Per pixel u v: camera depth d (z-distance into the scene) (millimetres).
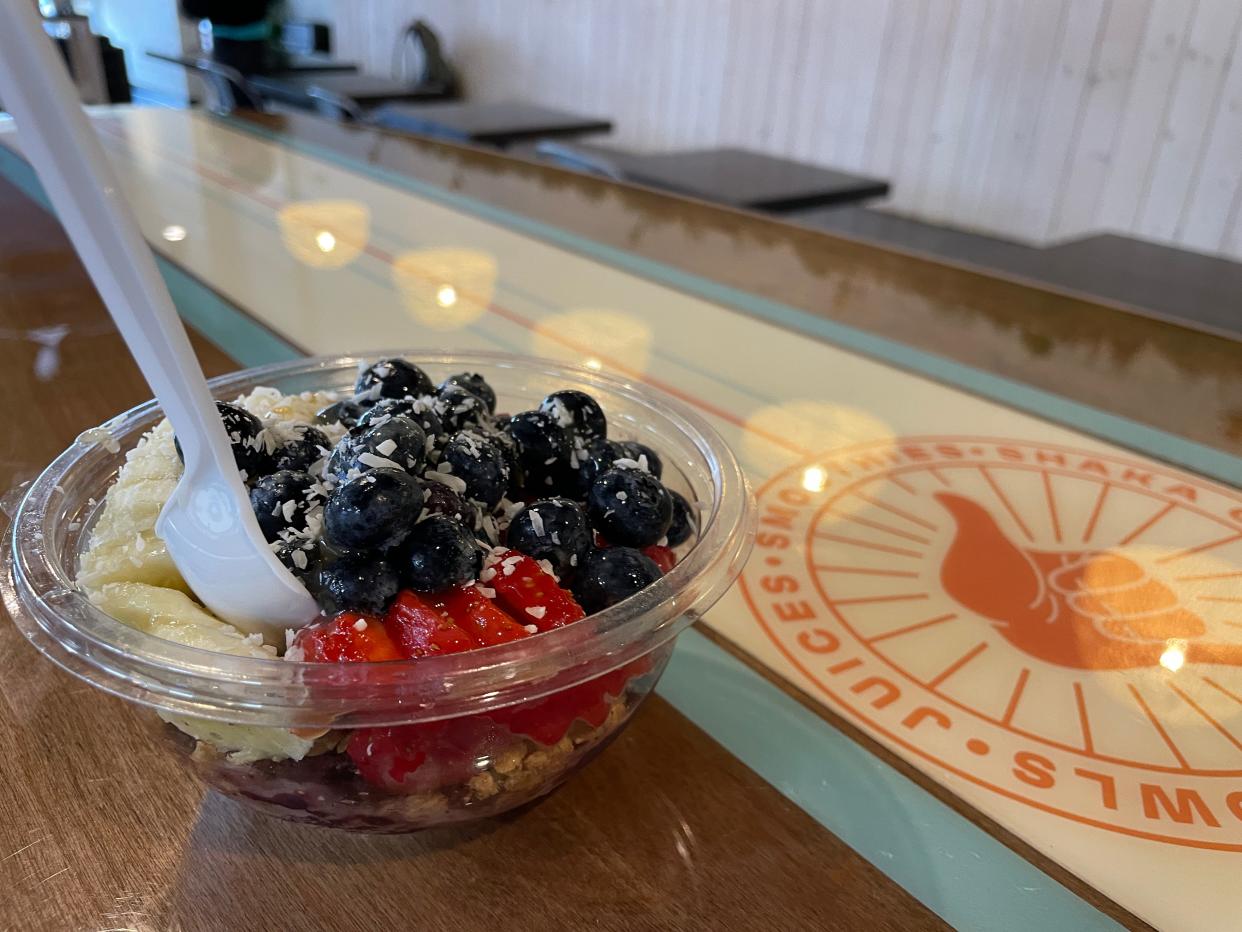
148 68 4559
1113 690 647
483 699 437
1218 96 2666
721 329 1275
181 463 574
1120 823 544
